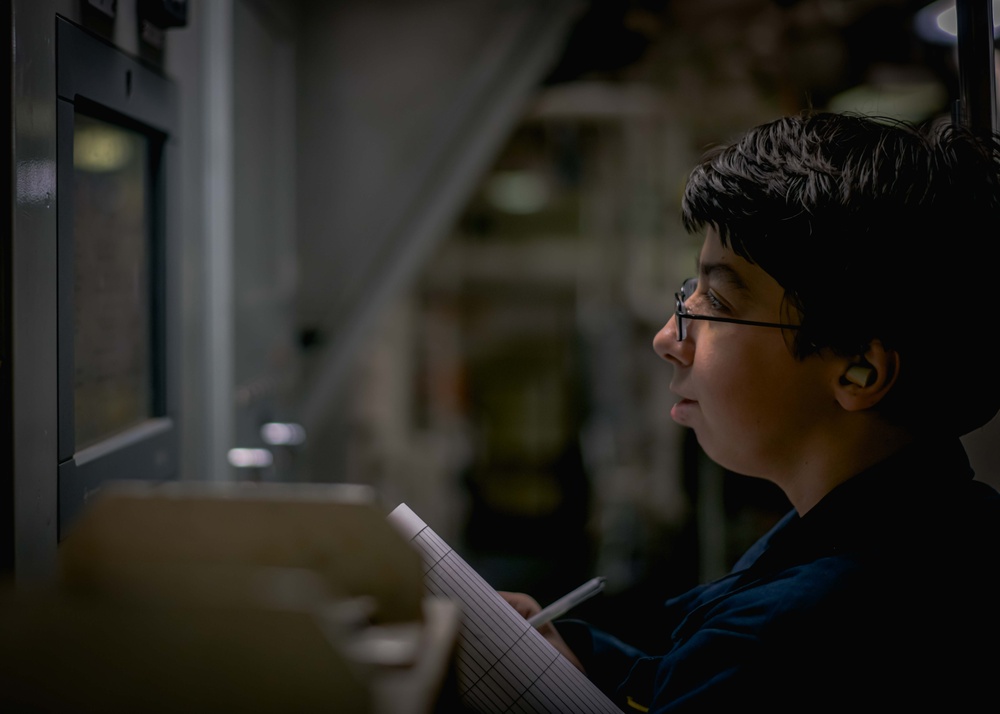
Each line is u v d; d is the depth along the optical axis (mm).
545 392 3176
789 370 702
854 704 616
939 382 678
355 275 2660
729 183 713
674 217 3025
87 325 1014
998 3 890
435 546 746
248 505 464
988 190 695
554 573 3037
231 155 1695
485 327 3172
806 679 619
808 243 671
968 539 667
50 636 370
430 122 2627
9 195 788
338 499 468
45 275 860
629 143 3023
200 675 366
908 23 2348
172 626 365
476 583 734
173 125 1269
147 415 1222
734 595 712
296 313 2662
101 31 1006
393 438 2973
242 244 2020
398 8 2607
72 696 370
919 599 638
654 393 3059
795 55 2619
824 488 729
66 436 909
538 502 3152
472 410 3168
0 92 779
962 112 908
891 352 666
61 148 894
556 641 937
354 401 2850
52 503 876
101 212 1053
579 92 2916
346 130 2631
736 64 2756
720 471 2891
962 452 735
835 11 2498
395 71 2619
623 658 952
